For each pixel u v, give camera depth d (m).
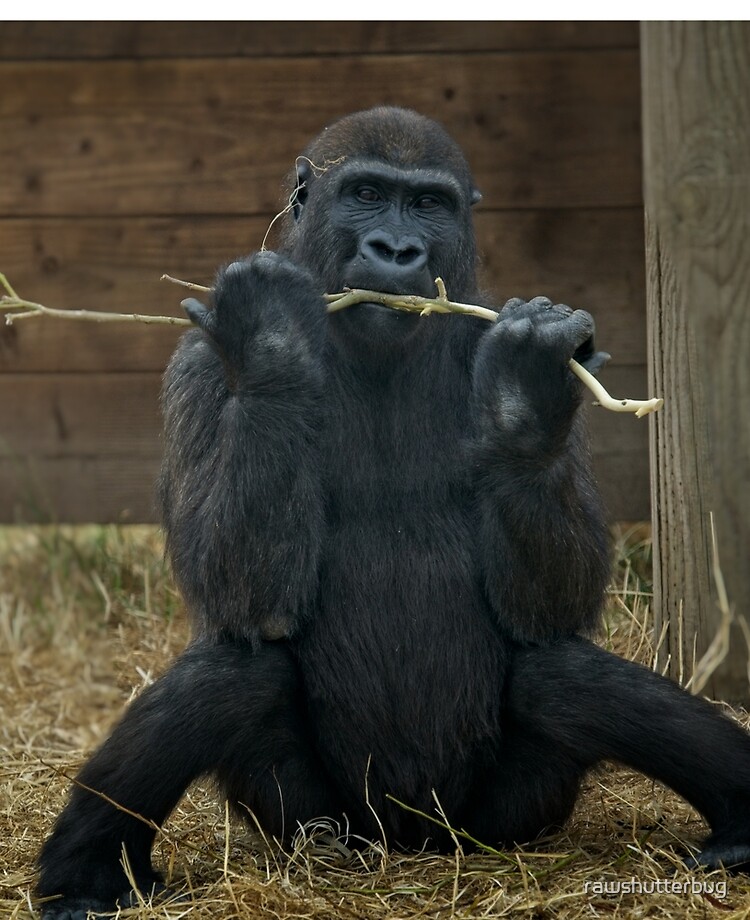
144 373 15.09
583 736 7.91
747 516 10.50
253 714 7.91
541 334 7.48
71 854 7.70
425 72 14.34
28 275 15.06
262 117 14.63
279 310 7.75
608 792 9.04
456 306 7.95
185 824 9.12
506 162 14.25
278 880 7.79
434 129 8.78
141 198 14.85
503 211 14.26
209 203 14.79
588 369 7.57
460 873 7.85
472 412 8.09
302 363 7.78
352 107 14.48
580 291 14.21
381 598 8.30
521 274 14.26
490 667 8.34
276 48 14.56
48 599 14.84
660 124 10.60
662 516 10.71
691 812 9.04
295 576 8.01
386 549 8.36
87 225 14.96
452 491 8.54
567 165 14.22
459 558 8.38
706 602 10.55
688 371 10.51
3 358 15.14
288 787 8.21
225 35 14.60
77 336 15.08
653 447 10.80
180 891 7.82
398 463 8.50
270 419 7.82
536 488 7.98
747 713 10.34
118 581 14.48
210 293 7.89
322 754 8.37
